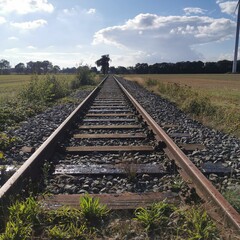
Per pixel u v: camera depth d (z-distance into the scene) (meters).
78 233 2.78
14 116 9.30
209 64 145.38
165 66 149.75
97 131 7.51
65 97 16.20
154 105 12.88
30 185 3.76
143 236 2.79
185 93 14.50
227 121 8.45
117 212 3.21
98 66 123.88
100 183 4.09
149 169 4.53
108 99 15.36
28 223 2.90
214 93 22.03
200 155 5.52
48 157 4.99
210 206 3.15
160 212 3.07
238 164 4.95
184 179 3.98
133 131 7.52
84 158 5.29
